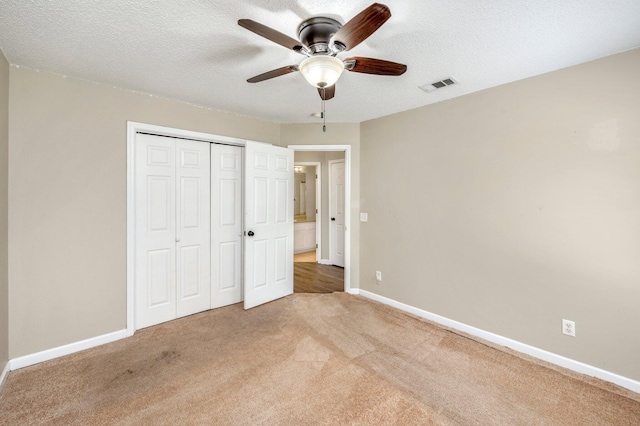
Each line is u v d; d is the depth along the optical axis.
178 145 2.99
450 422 1.62
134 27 1.69
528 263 2.35
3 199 2.01
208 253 3.23
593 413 1.71
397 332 2.72
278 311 3.22
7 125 2.07
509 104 2.43
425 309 3.06
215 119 3.17
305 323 2.91
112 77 2.36
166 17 1.59
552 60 2.06
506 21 1.61
